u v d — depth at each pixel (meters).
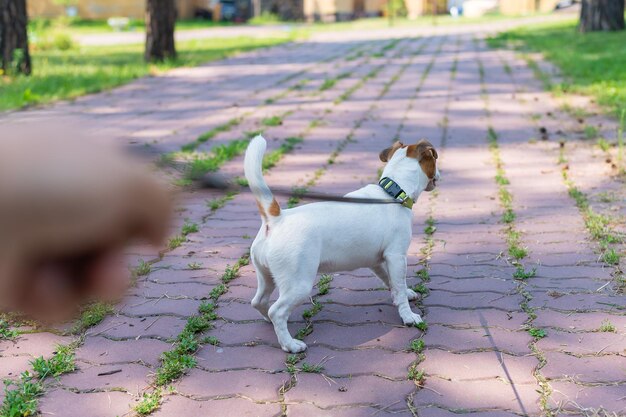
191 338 3.55
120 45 25.09
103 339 3.62
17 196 0.38
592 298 3.99
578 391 2.99
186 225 5.47
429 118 9.96
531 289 4.16
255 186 3.33
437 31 29.88
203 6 42.66
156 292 4.25
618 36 20.27
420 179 3.87
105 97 12.45
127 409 2.96
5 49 14.41
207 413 2.92
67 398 3.05
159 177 0.45
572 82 12.45
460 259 4.74
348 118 10.16
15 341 3.58
